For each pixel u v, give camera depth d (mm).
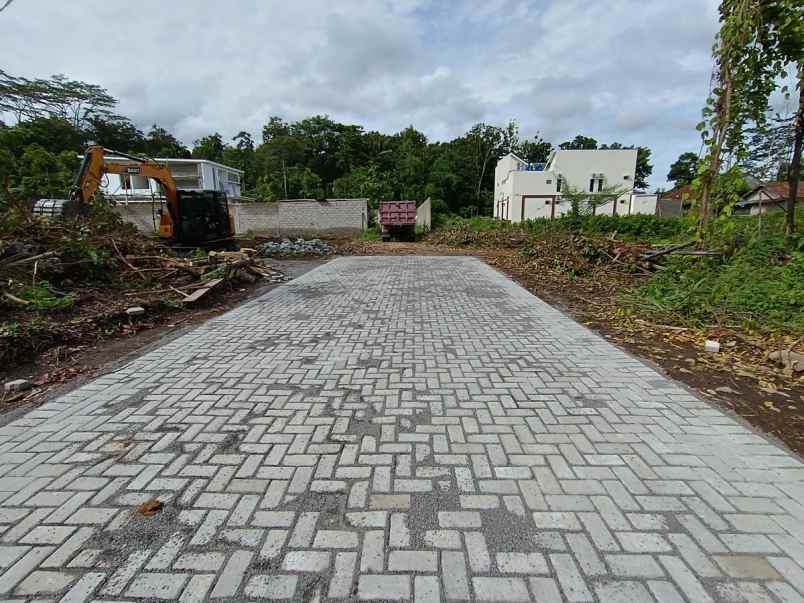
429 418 3098
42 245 6852
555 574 1789
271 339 5016
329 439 2818
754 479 2408
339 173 54406
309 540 1963
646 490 2316
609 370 4023
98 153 9969
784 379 3785
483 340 4969
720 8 6422
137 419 3096
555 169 32219
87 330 5082
